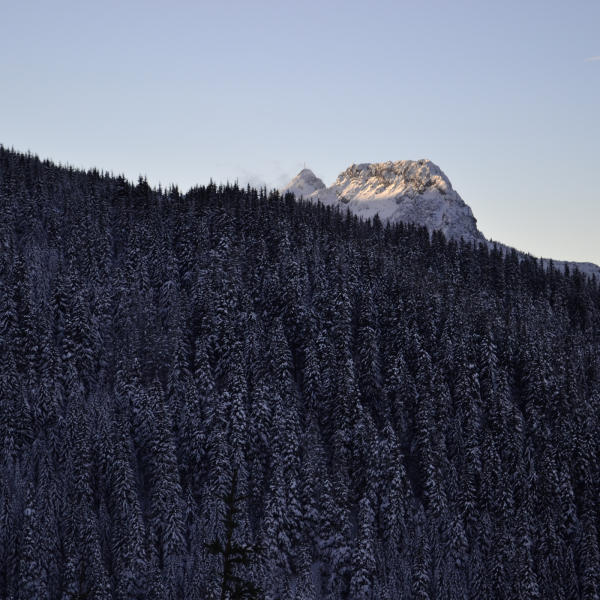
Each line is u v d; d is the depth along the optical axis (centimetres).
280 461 8288
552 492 8531
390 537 7744
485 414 9681
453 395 9800
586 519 8275
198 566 6938
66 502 7488
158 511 7594
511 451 8962
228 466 8069
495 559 7681
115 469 7806
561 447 9144
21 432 8019
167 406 8775
